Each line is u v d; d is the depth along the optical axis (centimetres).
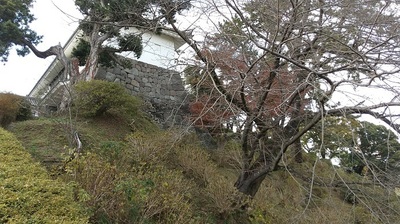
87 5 604
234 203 614
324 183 506
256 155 674
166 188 518
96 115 888
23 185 309
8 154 432
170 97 1205
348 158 464
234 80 493
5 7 924
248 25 457
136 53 926
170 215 464
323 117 397
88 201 367
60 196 307
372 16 436
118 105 873
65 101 912
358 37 439
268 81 500
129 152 623
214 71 486
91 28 909
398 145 431
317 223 550
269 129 577
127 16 572
